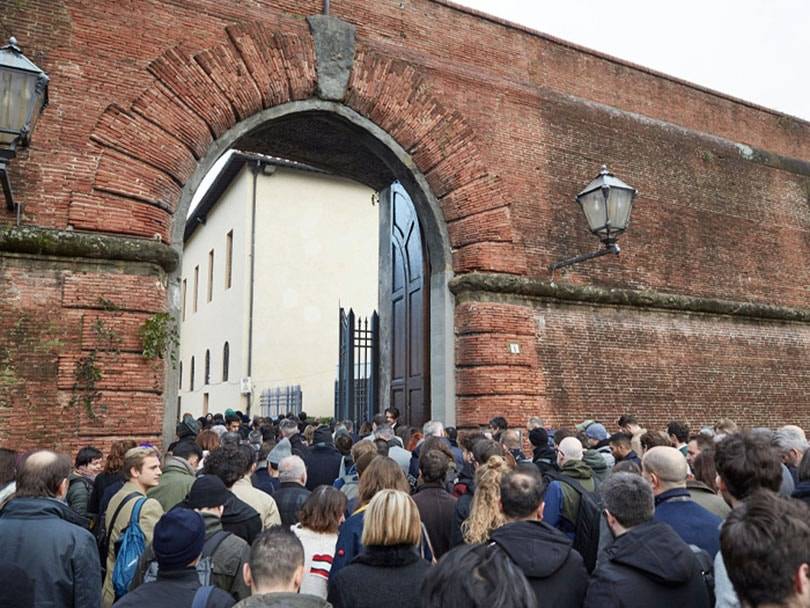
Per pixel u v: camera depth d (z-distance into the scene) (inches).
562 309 531.8
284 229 1128.2
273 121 454.6
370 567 129.9
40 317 358.9
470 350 489.4
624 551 125.2
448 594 78.6
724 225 647.1
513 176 530.0
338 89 464.1
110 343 368.8
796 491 151.1
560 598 126.3
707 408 586.2
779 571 82.0
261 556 115.4
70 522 153.2
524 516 138.5
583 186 564.7
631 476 136.6
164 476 219.5
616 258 570.3
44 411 350.6
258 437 439.2
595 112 587.5
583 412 519.2
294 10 462.9
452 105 512.4
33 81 294.8
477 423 478.9
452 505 197.3
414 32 508.4
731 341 620.7
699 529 149.4
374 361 674.8
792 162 715.4
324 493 172.9
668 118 641.0
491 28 548.1
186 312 1456.7
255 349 1071.0
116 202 383.2
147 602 118.4
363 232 1202.0
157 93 404.2
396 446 300.0
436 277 514.0
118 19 402.3
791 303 674.8
